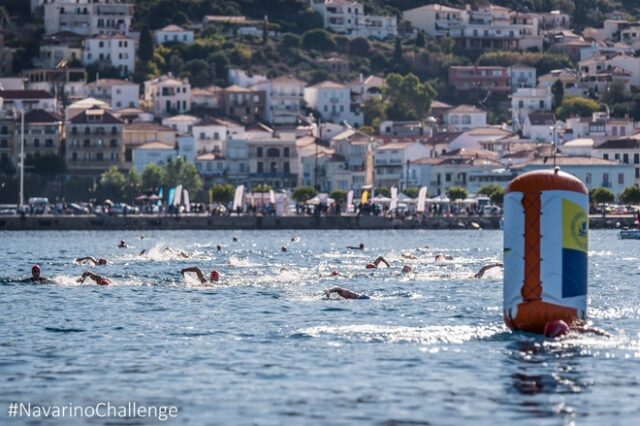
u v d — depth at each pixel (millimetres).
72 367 87375
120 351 93812
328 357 90125
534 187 94438
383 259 178000
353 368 86000
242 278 155750
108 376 84250
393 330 102125
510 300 95938
